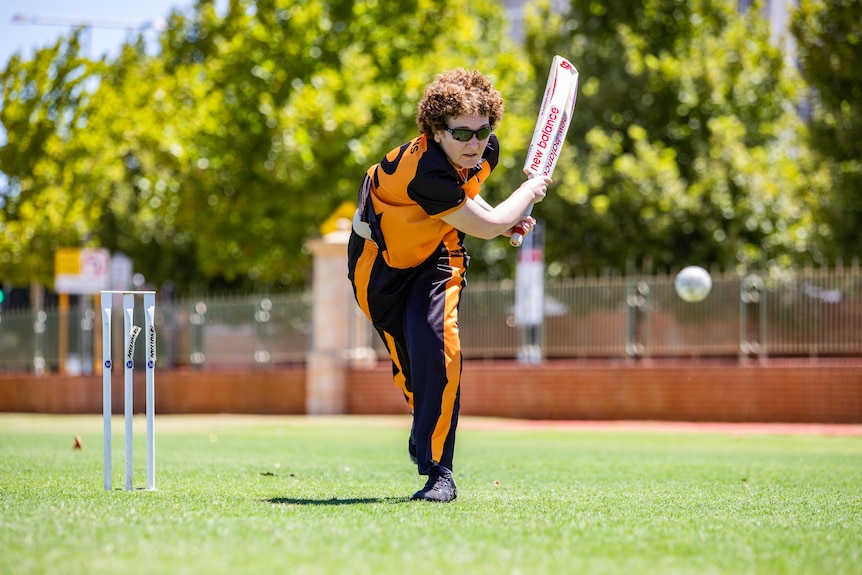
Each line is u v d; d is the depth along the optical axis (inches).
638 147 2269.9
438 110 427.5
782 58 2439.7
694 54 2401.6
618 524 389.4
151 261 2871.6
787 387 1504.7
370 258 455.8
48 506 415.2
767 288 1518.2
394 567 294.4
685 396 1571.1
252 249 2245.3
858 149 1788.9
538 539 345.4
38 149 2431.1
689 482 613.9
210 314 2020.2
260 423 1569.9
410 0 2261.3
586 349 1632.6
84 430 1336.1
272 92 2169.0
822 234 1881.2
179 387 2020.2
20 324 2386.8
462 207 433.7
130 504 423.2
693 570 302.0
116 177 2472.9
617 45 2404.0
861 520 428.1
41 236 2471.7
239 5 2256.4
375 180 444.8
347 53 2203.5
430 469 453.1
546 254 2293.3
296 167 2106.3
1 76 2431.1
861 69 1750.7
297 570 287.4
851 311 1460.4
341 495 495.2
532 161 465.7
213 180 2170.3
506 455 880.9
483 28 2657.5
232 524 364.5
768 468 738.2
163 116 2207.2
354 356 1824.6
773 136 2439.7
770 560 319.9
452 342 446.6
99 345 2140.7
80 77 2423.7
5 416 2086.6
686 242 2267.5
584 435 1258.6
